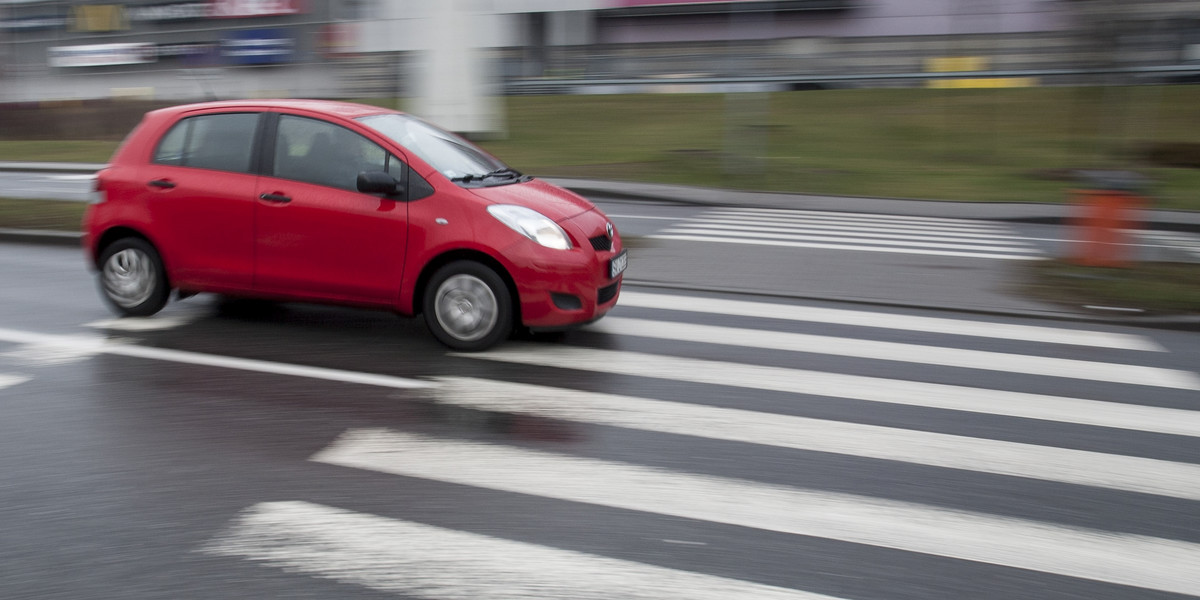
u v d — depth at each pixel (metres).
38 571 3.30
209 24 43.28
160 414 4.89
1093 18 21.75
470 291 6.04
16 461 4.26
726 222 13.30
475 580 3.27
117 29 45.19
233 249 6.41
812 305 8.05
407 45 23.19
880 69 32.59
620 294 8.37
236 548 3.48
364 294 6.21
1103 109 23.28
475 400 5.22
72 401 5.08
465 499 3.93
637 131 24.81
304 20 41.38
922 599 3.22
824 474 4.29
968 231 12.83
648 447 4.56
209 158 6.52
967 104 26.20
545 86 31.94
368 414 4.95
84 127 38.97
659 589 3.23
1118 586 3.36
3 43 47.19
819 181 18.00
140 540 3.53
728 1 34.47
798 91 29.59
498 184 6.39
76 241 10.22
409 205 6.05
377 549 3.48
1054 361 6.36
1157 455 4.63
